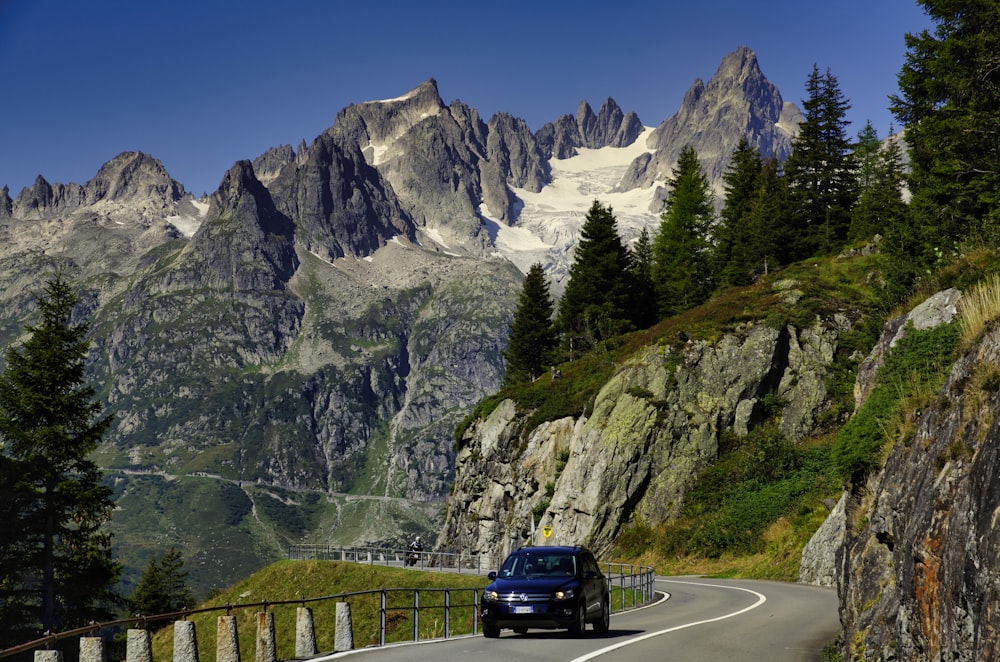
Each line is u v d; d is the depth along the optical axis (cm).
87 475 5034
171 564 9569
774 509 5359
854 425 1889
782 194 9200
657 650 1786
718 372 6469
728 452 6184
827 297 6825
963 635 921
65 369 5100
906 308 2427
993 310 1358
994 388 1112
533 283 10338
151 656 1366
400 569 5809
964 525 980
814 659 1700
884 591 1445
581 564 2152
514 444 7269
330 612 5409
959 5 4500
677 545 5641
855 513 1820
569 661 1608
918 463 1396
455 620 4416
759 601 3155
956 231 4294
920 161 5122
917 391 1631
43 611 4681
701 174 10375
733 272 8812
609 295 8831
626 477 6212
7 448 4884
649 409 6384
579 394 7119
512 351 10344
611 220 9131
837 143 9225
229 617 1548
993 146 4391
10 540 4659
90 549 4934
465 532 7494
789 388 6384
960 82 4434
